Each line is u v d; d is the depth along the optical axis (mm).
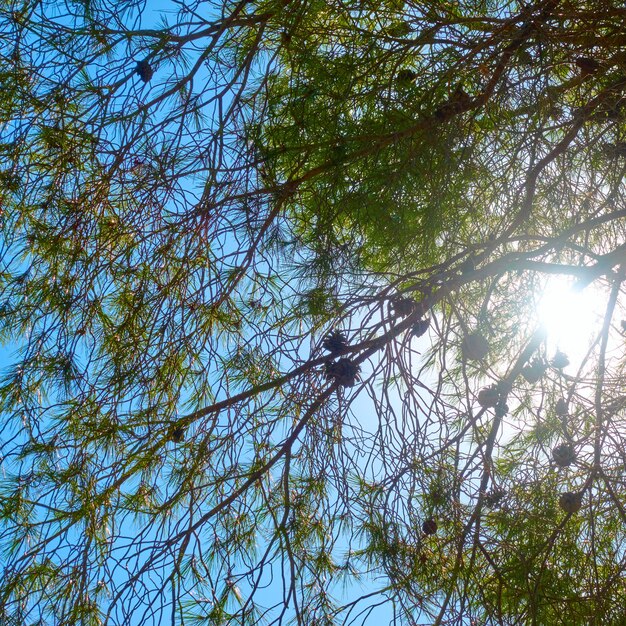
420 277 3645
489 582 2916
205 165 3227
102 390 3037
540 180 3453
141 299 3139
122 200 3273
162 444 3100
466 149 3199
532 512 2916
